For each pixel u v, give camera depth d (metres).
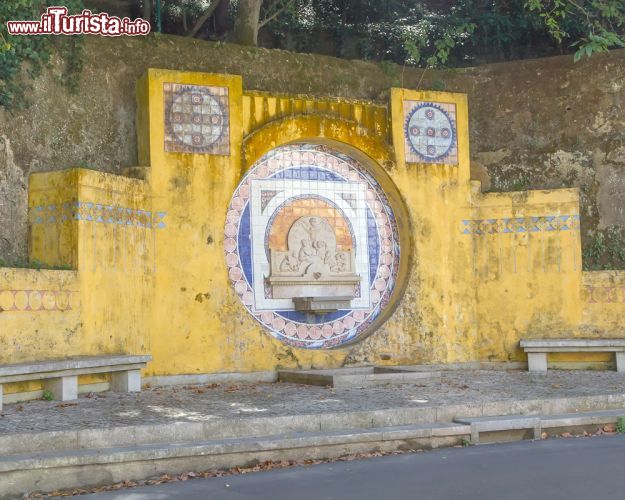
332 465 8.38
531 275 14.98
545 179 16.02
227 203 13.72
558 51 18.38
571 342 14.39
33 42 12.89
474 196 15.27
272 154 14.40
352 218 14.86
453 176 15.19
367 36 18.72
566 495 6.98
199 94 13.72
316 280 14.41
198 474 8.04
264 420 8.97
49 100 13.09
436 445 9.20
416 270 14.80
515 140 16.16
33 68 12.92
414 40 17.50
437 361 14.76
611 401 10.56
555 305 14.88
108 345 12.23
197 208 13.49
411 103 15.09
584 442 9.30
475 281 15.13
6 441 7.83
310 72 15.31
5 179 12.36
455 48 18.48
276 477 7.88
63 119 13.23
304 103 14.47
